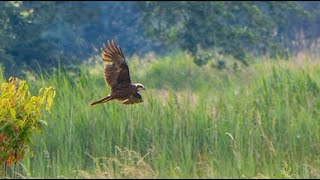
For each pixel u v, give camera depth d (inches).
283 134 1326.3
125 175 1183.6
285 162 1252.5
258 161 1272.1
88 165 1282.0
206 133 1320.1
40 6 2452.0
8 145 1046.4
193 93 1507.1
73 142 1301.7
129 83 875.4
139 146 1314.0
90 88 1392.7
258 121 1331.2
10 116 1041.5
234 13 2615.7
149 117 1336.1
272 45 2471.7
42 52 2111.2
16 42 2049.7
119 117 1331.2
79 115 1326.3
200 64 2386.8
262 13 2625.5
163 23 2743.6
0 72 1310.3
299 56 2105.1
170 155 1283.2
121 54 870.4
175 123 1330.0
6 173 1154.0
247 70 2242.9
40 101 1060.5
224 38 2474.2
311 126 1328.7
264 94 1416.1
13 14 2060.8
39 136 1278.3
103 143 1301.7
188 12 2544.3
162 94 1492.4
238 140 1291.8
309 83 1440.7
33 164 1256.2
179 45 2571.4
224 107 1380.4
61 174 1224.2
